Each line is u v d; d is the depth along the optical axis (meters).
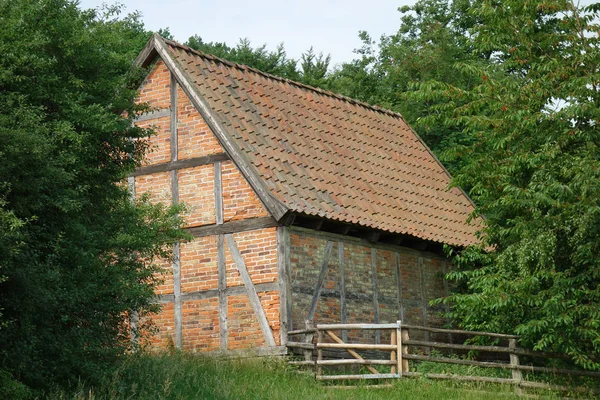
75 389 12.40
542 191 15.66
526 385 15.44
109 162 14.14
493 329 16.80
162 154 18.97
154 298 18.41
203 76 19.45
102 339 13.09
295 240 17.73
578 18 17.08
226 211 18.11
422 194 22.16
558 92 16.61
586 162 15.12
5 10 12.92
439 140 31.02
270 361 16.42
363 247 19.47
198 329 17.97
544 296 15.54
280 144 19.34
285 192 17.72
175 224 16.47
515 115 16.58
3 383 10.93
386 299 19.78
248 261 17.73
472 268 21.45
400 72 32.44
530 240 15.43
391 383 15.80
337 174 19.95
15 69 12.60
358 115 23.62
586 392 15.20
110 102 14.05
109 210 14.50
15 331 11.53
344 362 16.11
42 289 11.46
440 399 14.62
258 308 17.47
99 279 13.20
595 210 14.64
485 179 17.08
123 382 12.94
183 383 14.03
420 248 20.98
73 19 13.58
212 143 18.52
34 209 11.82
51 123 12.82
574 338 15.53
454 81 31.19
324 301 18.12
